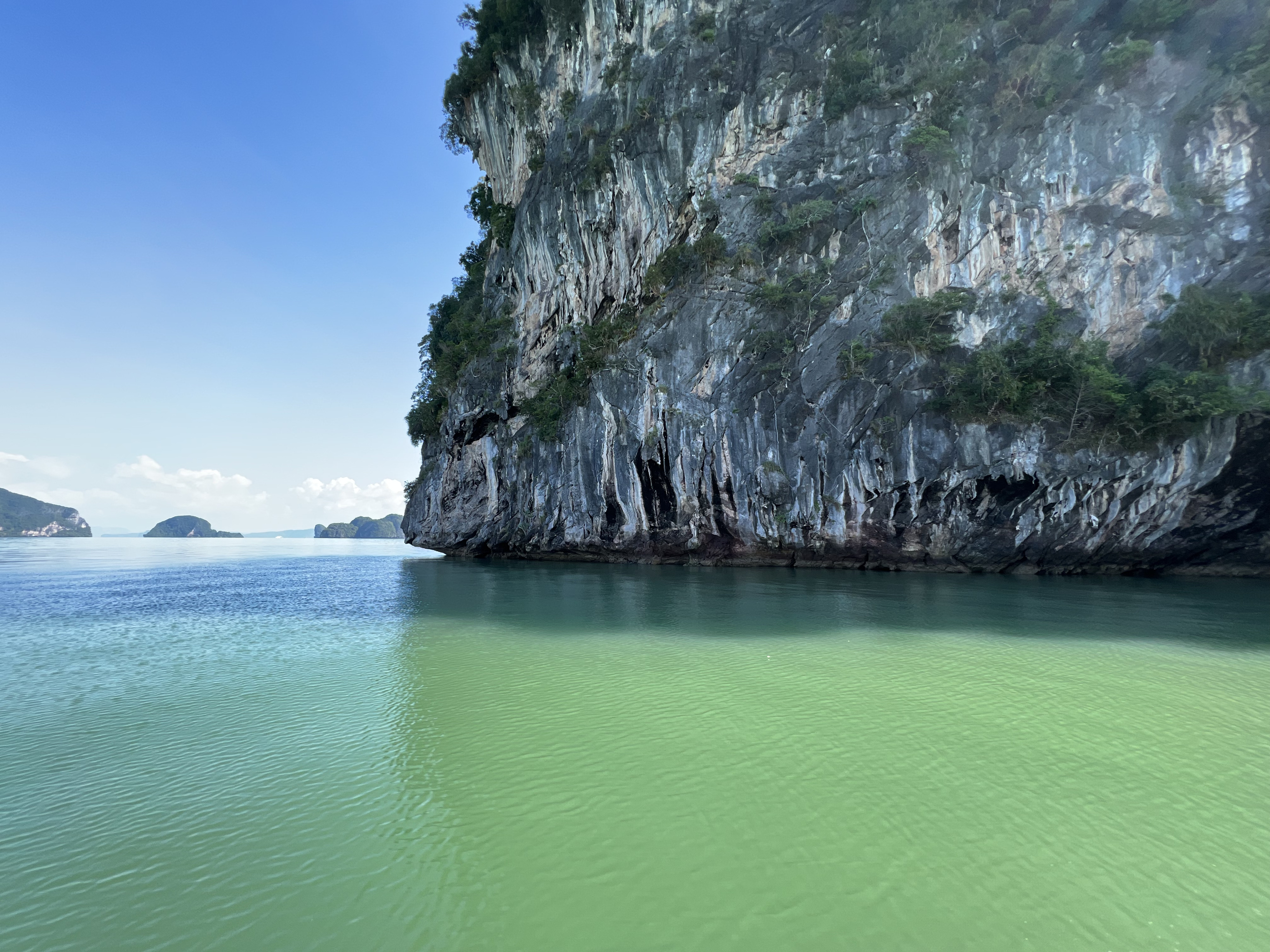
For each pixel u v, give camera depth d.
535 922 3.95
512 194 37.12
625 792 5.68
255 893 4.32
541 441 31.20
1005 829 4.97
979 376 21.25
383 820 5.29
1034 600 16.98
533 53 34.00
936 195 23.58
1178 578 22.14
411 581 25.34
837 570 25.95
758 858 4.61
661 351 27.28
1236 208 19.83
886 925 3.86
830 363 24.16
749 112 27.28
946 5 24.64
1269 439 18.56
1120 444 20.05
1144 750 6.55
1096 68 22.03
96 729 7.66
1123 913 3.97
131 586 25.73
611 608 16.48
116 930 3.95
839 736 6.97
